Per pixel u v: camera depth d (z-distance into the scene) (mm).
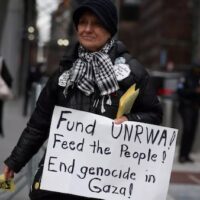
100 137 3594
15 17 27453
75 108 3596
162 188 3662
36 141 3764
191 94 11227
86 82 3555
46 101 3723
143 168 3646
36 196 3648
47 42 38469
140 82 3641
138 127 3627
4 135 12828
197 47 92688
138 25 126000
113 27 3617
